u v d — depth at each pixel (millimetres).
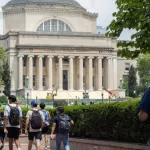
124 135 29109
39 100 144000
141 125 27062
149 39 24391
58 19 198375
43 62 187375
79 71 185375
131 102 28266
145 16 24484
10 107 30672
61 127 29828
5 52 174750
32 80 180500
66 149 30016
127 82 195000
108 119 31125
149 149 24156
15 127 30484
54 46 182500
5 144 47219
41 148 42562
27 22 195625
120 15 25531
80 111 36688
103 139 32750
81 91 181125
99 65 186500
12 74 180375
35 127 30547
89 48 185750
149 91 14727
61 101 145250
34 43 181625
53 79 188000
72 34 185000
